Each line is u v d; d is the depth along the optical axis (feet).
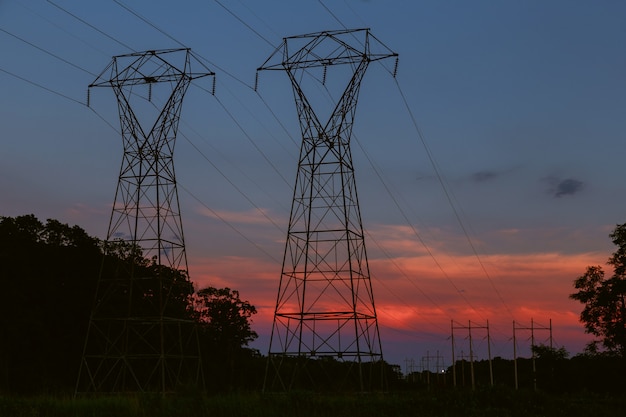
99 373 245.04
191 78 187.93
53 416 120.37
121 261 227.61
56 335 242.58
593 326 252.21
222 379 293.23
